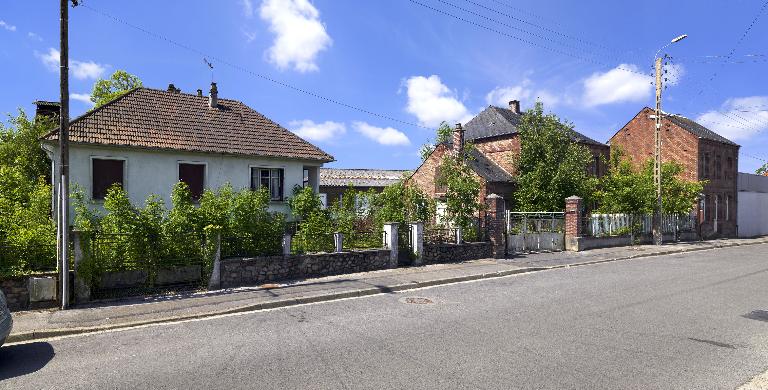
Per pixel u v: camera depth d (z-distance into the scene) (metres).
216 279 11.55
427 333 7.62
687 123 36.53
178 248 11.16
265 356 6.50
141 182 16.34
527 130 27.25
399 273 14.15
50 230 10.48
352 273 14.10
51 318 8.75
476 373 5.75
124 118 17.06
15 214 11.79
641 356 6.43
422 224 16.03
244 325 8.39
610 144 36.97
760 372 5.83
